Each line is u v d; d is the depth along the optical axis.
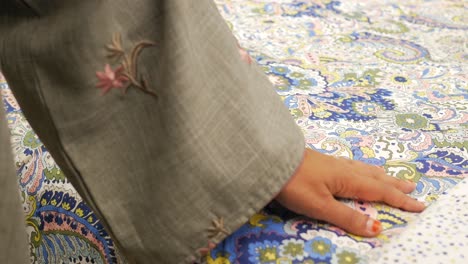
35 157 0.95
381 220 0.76
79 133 0.69
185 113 0.66
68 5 0.66
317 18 1.41
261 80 0.73
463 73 1.11
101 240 0.84
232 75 0.69
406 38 1.29
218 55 0.69
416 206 0.77
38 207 0.91
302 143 0.72
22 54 0.68
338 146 0.89
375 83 1.08
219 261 0.74
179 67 0.65
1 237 0.62
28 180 0.94
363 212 0.77
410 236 0.73
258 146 0.69
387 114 0.97
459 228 0.73
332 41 1.27
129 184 0.69
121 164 0.69
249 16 1.42
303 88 1.05
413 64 1.15
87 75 0.67
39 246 0.92
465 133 0.92
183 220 0.68
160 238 0.69
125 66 0.67
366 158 0.86
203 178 0.67
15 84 0.70
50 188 0.91
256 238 0.75
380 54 1.20
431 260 0.70
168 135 0.67
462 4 1.54
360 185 0.76
